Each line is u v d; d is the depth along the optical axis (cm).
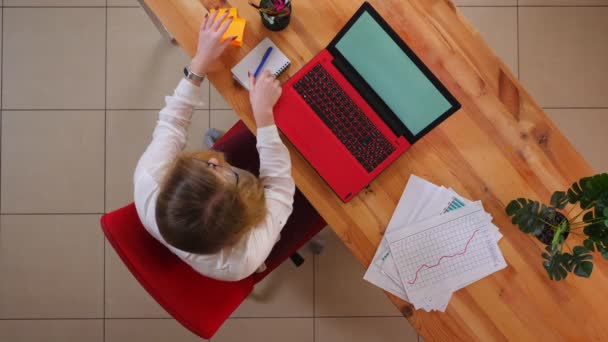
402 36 134
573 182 134
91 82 212
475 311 134
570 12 218
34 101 212
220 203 96
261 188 117
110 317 211
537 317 135
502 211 135
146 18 213
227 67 133
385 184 134
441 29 134
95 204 212
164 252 121
